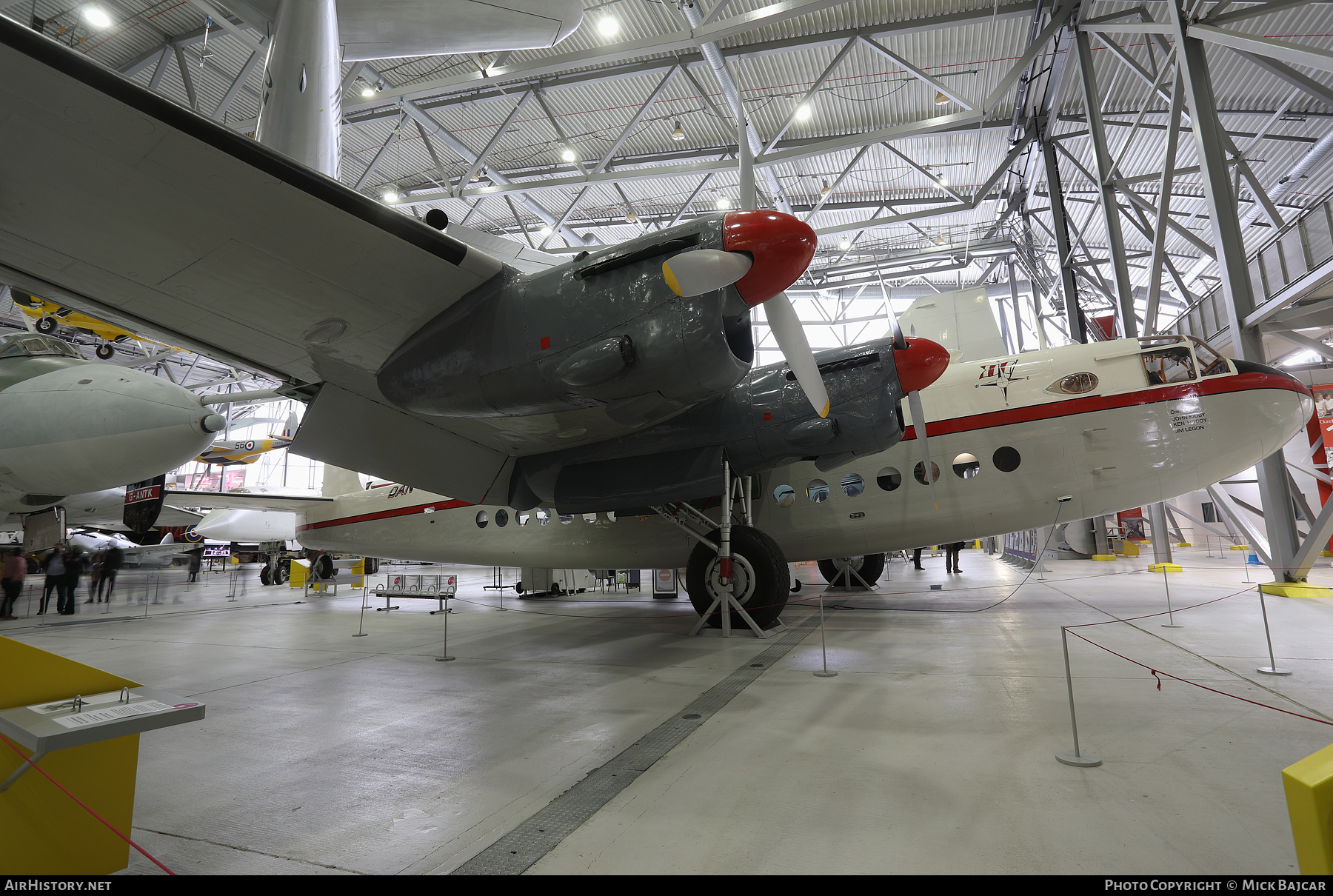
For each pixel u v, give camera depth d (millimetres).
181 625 11070
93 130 4023
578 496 7883
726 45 16453
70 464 9320
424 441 7531
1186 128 18781
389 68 17219
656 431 7543
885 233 29500
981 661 6012
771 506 9266
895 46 16641
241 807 3125
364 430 7270
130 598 17719
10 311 27000
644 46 13672
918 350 7000
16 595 13500
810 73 17734
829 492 9031
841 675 5664
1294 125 17516
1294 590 9641
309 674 6535
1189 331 14648
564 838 2709
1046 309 31094
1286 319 10086
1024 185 23609
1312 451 10336
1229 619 7820
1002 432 8398
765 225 4891
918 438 7199
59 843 2248
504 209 25594
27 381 9906
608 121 19859
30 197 4555
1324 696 4520
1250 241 22516
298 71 6598
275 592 19703
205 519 24781
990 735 3873
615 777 3416
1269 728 3848
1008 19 15602
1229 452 7848
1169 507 15688
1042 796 2967
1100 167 14656
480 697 5336
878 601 11383
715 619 9227
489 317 5539
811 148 17125
